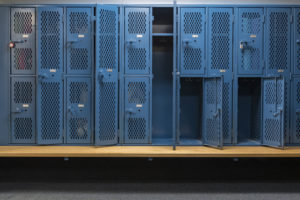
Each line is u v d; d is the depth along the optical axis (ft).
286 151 8.38
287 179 10.27
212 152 8.24
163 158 10.41
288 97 9.18
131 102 9.19
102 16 8.79
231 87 9.21
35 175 10.36
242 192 8.90
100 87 8.84
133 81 9.14
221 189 9.17
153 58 10.42
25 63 9.12
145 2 10.58
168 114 10.46
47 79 9.00
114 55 8.99
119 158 10.43
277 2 10.60
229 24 9.15
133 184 9.65
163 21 10.36
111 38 8.94
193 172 10.41
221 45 9.18
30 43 9.09
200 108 10.18
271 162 10.42
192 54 9.18
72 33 9.05
